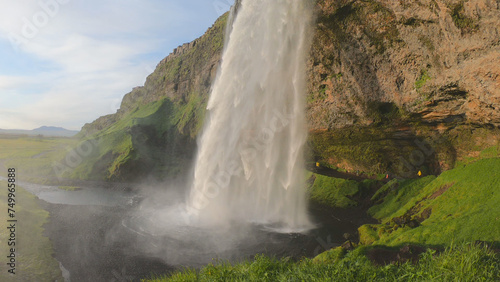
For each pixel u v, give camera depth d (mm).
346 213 29734
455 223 15156
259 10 36562
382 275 7777
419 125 27500
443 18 19703
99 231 26531
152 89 105688
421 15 21391
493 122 20906
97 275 18500
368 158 35344
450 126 25609
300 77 34906
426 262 7863
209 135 47531
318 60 32406
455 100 22422
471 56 19016
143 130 77000
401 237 16391
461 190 19797
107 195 44438
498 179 17875
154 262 20094
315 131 36344
